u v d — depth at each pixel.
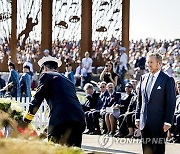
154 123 6.86
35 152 2.66
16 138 3.00
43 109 14.26
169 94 6.82
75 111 6.55
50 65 6.92
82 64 23.58
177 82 12.52
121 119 12.73
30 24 26.53
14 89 17.80
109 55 25.64
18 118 6.97
